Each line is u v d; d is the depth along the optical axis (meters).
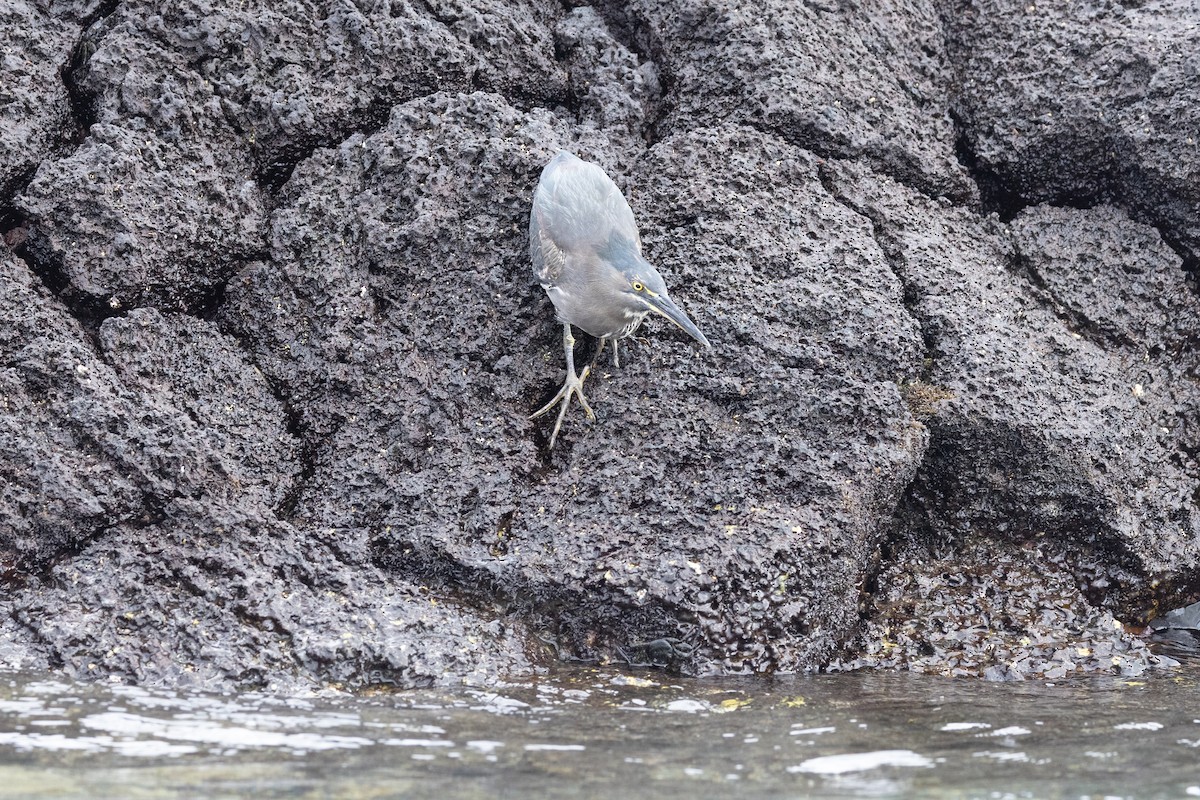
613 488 9.84
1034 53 12.23
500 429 10.12
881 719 8.15
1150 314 11.70
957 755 7.37
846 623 9.94
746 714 8.20
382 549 9.72
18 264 9.98
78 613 8.77
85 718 7.54
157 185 10.23
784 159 11.32
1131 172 11.88
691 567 9.36
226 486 9.62
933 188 12.02
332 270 10.46
